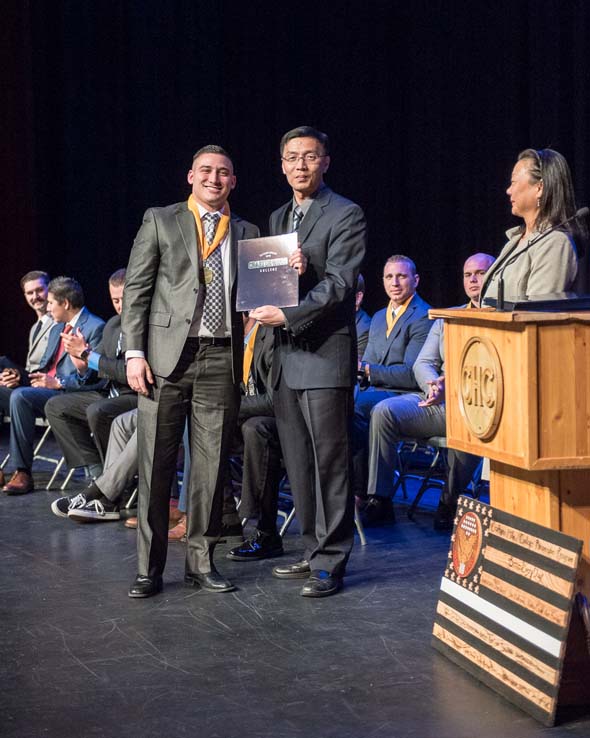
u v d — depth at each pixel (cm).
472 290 452
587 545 237
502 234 679
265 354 368
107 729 229
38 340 582
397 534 428
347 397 340
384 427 441
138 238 338
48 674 264
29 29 750
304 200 345
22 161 760
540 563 236
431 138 710
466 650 262
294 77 770
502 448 237
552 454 225
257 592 338
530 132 647
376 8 731
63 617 314
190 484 346
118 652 280
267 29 775
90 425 486
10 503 504
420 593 335
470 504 270
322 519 340
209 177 335
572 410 225
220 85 791
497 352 236
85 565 380
